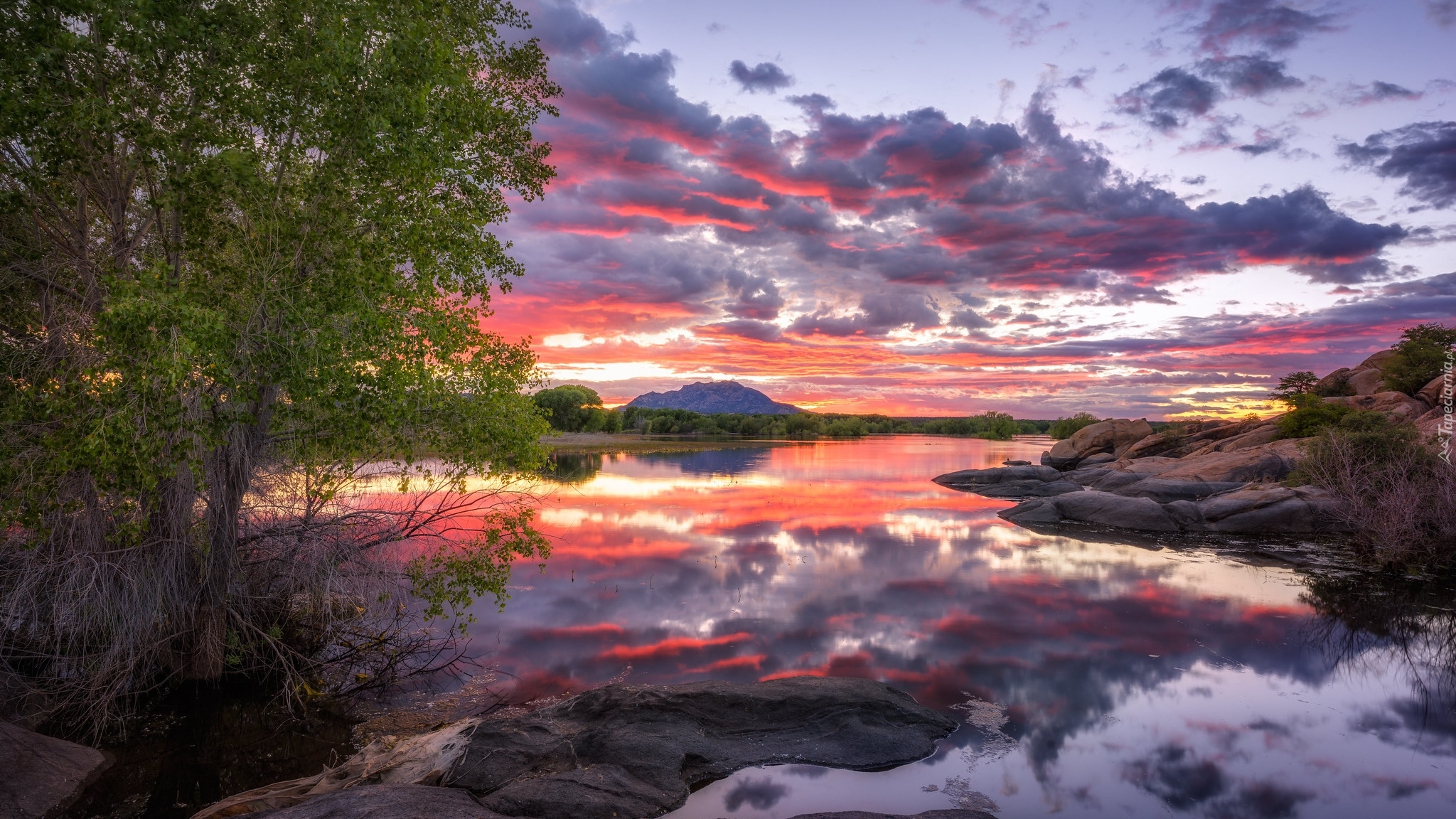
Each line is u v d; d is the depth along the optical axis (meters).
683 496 35.19
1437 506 18.81
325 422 9.09
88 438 6.91
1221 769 8.22
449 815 5.56
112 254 9.20
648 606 15.05
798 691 9.05
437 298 9.85
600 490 37.50
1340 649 12.57
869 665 11.59
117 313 6.80
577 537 23.34
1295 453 33.06
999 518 28.59
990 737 8.91
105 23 7.50
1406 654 12.33
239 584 10.19
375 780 6.96
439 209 9.45
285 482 10.55
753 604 15.38
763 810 6.88
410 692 10.27
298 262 9.05
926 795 7.41
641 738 7.68
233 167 7.85
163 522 9.53
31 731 7.94
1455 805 7.47
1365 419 31.95
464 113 9.53
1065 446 54.44
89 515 9.17
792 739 8.30
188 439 7.77
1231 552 21.70
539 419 11.30
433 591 11.34
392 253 8.95
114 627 8.98
